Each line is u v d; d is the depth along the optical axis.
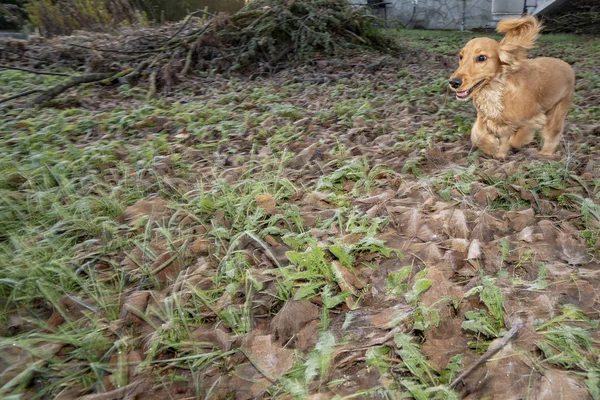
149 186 1.42
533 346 0.74
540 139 1.84
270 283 0.95
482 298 0.84
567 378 0.67
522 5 7.32
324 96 2.64
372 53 3.97
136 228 1.17
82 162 1.57
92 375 0.79
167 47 3.39
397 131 1.89
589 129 1.90
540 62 1.53
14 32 5.09
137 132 2.02
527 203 1.26
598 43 5.02
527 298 0.87
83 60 3.48
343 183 1.41
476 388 0.69
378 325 0.82
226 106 2.40
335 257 1.01
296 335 0.83
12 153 1.64
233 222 1.19
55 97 2.66
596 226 1.12
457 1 7.69
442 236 1.08
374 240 1.01
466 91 1.47
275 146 1.74
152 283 1.00
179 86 3.00
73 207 1.26
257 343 0.80
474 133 1.63
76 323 0.88
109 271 1.05
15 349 0.81
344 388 0.72
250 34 3.62
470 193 1.29
